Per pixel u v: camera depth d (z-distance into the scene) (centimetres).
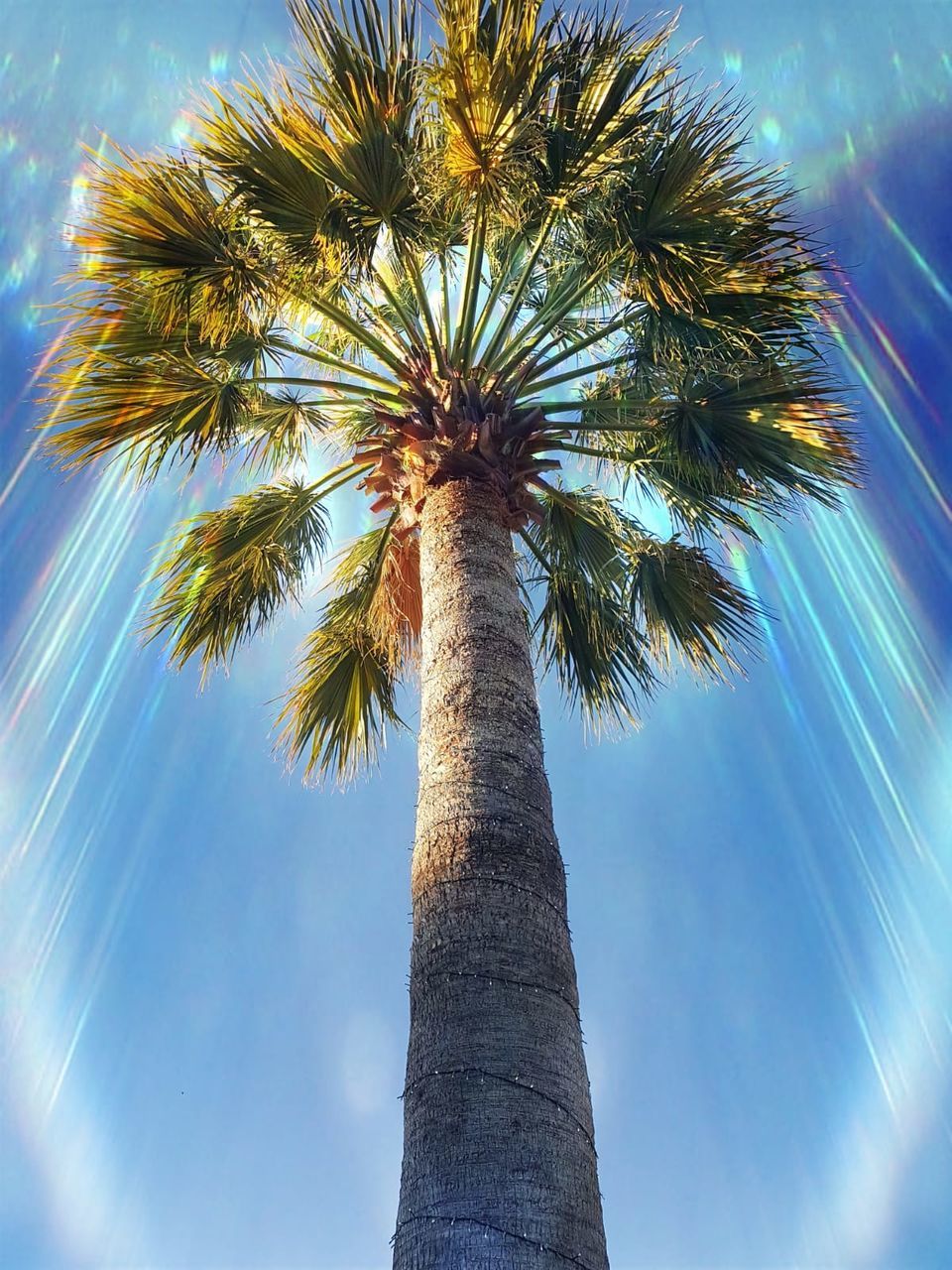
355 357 635
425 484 488
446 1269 254
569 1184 272
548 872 341
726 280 495
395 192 471
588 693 648
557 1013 306
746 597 609
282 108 474
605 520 627
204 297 488
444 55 449
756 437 532
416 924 333
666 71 505
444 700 389
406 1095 299
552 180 500
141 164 492
